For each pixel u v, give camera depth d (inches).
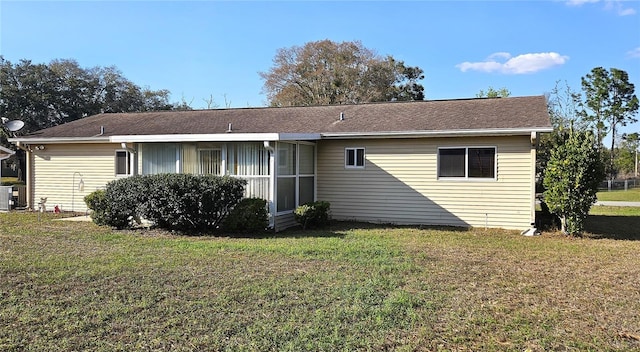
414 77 1696.6
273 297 202.5
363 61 1600.6
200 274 243.4
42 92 1389.0
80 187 605.9
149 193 398.6
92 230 416.5
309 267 263.3
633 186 1640.0
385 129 482.6
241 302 195.0
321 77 1579.7
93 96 1541.6
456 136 460.4
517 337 159.9
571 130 422.3
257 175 433.1
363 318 176.6
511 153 446.3
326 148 524.7
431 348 150.1
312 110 628.7
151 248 322.3
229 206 406.6
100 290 211.5
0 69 1326.3
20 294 204.7
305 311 183.6
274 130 521.3
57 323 167.9
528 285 230.8
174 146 456.1
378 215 502.6
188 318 174.6
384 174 499.8
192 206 394.3
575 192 408.2
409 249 329.1
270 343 151.1
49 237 372.2
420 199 484.7
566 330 167.5
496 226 453.7
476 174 462.0
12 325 165.8
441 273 254.2
